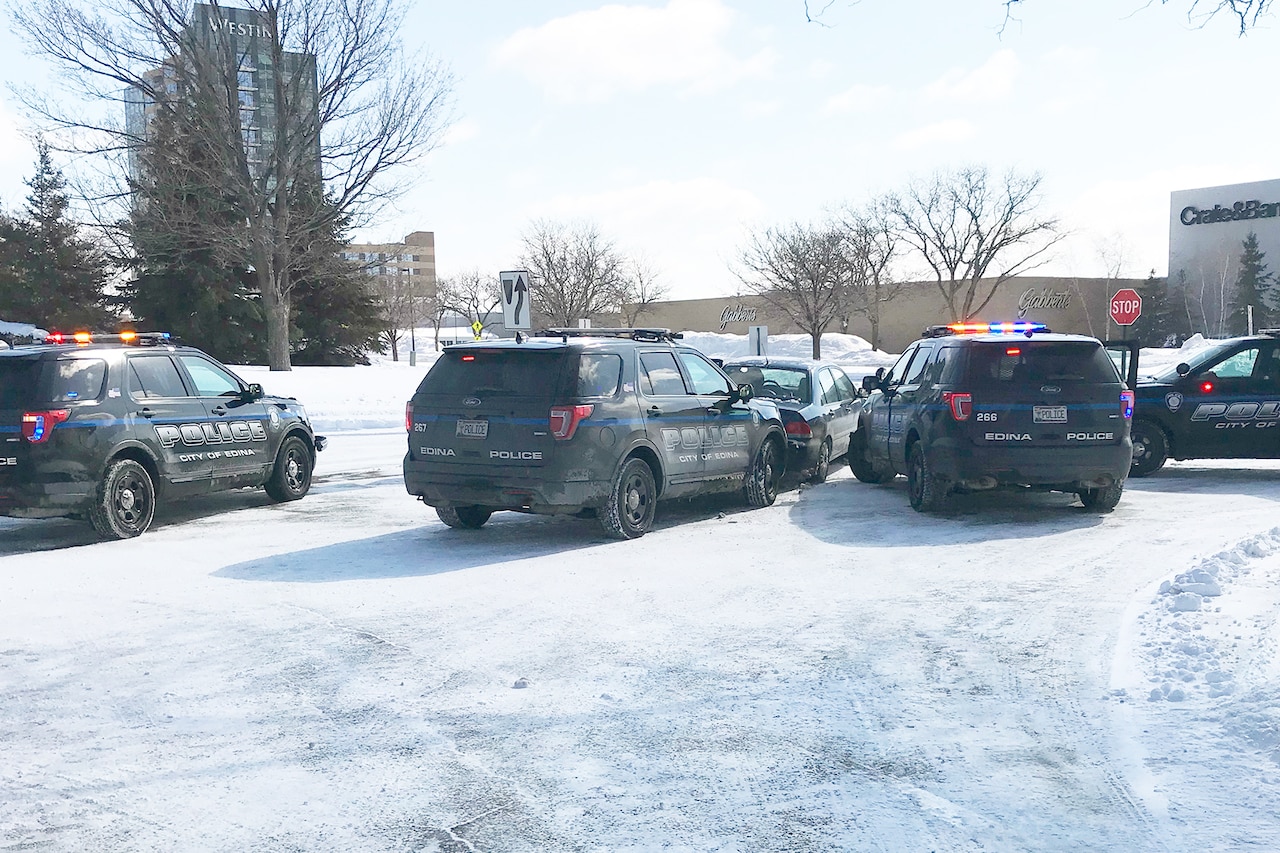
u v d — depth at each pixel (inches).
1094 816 162.4
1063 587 307.7
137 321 1850.4
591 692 223.3
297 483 509.0
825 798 170.9
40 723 208.7
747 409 461.4
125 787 178.5
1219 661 226.4
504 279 590.2
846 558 354.3
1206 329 3006.9
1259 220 2984.7
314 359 2018.9
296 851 155.6
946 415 423.2
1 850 156.5
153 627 277.9
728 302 3272.6
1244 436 526.3
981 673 231.9
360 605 298.4
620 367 397.1
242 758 190.2
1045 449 413.1
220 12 1369.3
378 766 186.1
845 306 2372.0
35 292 2108.8
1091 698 214.2
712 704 215.2
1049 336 431.5
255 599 306.5
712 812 166.6
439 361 397.1
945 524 416.5
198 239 1470.2
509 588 317.1
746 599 300.4
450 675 235.8
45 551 386.9
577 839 158.2
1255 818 159.9
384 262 1653.5
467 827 162.6
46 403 389.1
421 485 390.0
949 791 172.7
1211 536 380.5
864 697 218.1
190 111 1401.3
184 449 438.3
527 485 371.9
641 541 389.7
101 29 1314.0
